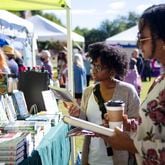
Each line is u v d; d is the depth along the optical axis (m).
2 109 3.05
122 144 1.62
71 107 2.63
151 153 1.47
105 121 2.21
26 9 4.41
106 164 2.46
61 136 3.26
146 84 14.87
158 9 1.53
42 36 13.57
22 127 2.75
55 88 2.75
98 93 2.56
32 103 3.86
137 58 9.88
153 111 1.48
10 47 5.97
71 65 4.21
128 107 2.50
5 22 6.64
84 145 2.57
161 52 1.53
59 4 3.88
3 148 2.22
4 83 3.35
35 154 2.48
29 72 3.96
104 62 2.52
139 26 1.59
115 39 19.36
